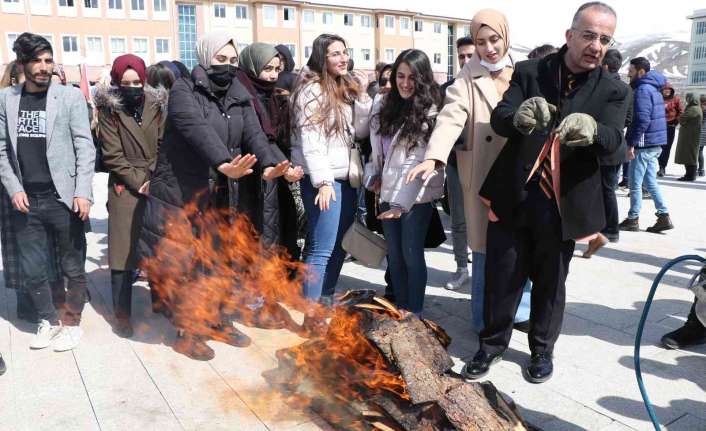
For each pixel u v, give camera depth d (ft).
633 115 21.40
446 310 14.30
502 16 10.96
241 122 11.87
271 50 13.53
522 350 11.86
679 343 11.80
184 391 10.24
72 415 9.50
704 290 7.30
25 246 11.91
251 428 9.07
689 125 35.73
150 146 12.55
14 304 14.75
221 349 11.90
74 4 137.69
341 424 8.90
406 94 11.61
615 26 9.19
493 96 11.09
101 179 40.98
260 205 12.99
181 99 10.91
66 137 11.94
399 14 177.68
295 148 12.69
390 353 8.66
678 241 21.03
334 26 169.17
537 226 10.14
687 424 9.10
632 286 15.85
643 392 8.65
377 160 12.66
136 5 143.95
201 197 11.61
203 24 156.04
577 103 9.52
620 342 12.18
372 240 13.03
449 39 194.59
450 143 10.63
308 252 12.80
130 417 9.41
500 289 10.64
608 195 20.35
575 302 14.61
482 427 7.63
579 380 10.57
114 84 12.64
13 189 11.53
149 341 12.43
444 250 20.45
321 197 11.82
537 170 10.04
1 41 132.36
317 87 12.03
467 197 11.62
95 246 21.04
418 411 8.04
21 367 11.19
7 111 11.58
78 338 12.15
